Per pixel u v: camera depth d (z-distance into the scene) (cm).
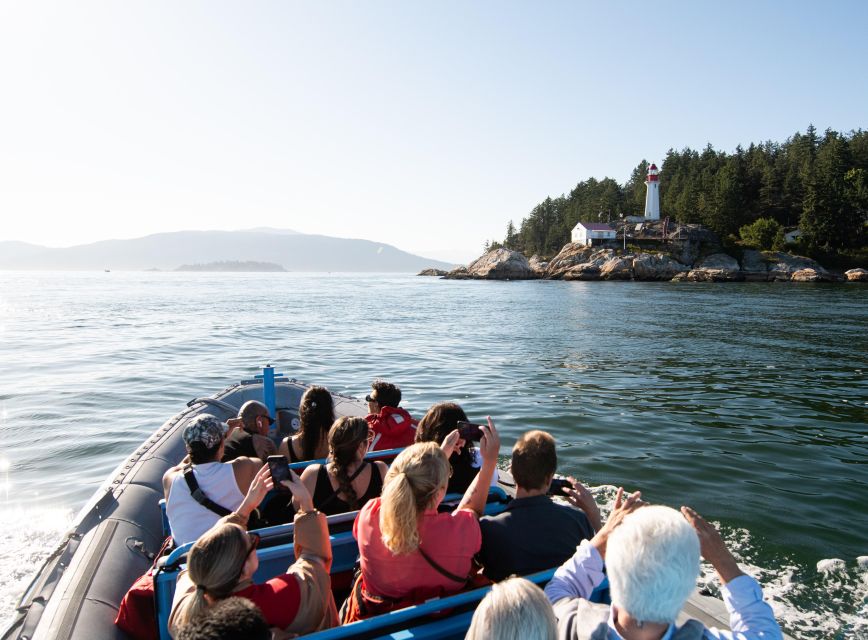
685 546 159
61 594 338
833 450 836
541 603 152
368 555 250
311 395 421
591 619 184
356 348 1959
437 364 1611
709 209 9219
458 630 232
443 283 10250
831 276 7888
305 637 218
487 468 288
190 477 329
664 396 1188
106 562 376
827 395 1206
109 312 3609
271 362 1662
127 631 313
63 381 1412
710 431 929
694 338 2177
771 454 813
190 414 701
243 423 455
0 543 557
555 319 3038
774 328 2509
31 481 736
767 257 8394
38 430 980
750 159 10850
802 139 11188
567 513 271
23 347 2005
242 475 332
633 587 157
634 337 2219
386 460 401
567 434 909
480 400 1150
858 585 472
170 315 3378
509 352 1842
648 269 8769
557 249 12356
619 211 11544
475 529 252
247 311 3706
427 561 243
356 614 265
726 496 659
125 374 1501
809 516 604
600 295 5488
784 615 430
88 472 773
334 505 323
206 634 161
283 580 229
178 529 322
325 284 10019
